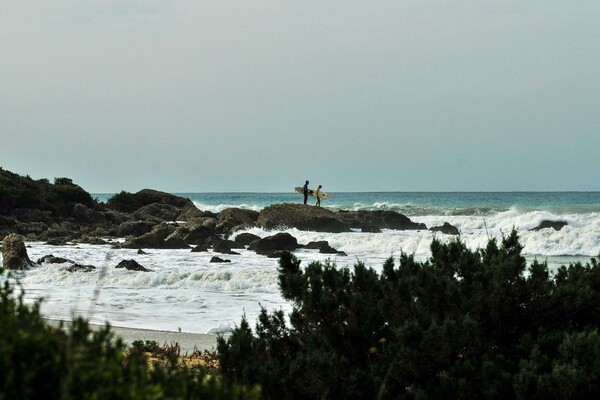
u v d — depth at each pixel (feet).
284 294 66.08
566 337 58.80
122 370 32.55
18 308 35.70
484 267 68.03
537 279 64.44
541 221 379.55
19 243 217.56
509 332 64.90
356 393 57.57
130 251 299.38
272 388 58.18
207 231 348.38
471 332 59.52
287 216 409.49
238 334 62.75
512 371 59.57
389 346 58.59
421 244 315.78
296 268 68.13
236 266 238.07
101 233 403.34
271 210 416.46
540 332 63.21
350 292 66.28
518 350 61.82
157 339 108.88
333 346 62.69
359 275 66.49
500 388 57.06
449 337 58.13
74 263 224.53
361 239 334.44
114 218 495.41
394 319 63.62
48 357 29.84
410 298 63.82
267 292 168.04
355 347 62.18
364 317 62.18
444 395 58.03
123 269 207.00
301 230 402.11
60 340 32.12
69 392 28.81
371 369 58.70
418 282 65.77
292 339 63.87
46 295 157.89
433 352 57.98
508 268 64.54
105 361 31.86
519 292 64.34
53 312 132.67
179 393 33.17
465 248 73.10
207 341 107.76
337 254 291.79
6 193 456.04
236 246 327.26
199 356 92.68
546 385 55.16
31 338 29.68
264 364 61.36
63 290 169.58
